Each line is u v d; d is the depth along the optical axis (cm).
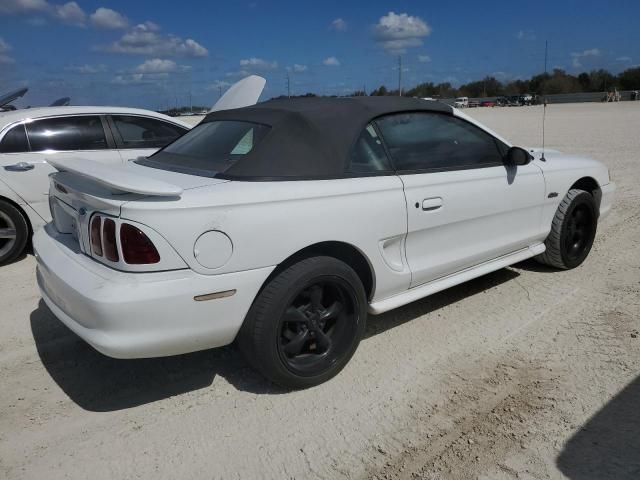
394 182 340
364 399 310
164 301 263
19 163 562
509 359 348
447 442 271
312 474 253
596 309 415
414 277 361
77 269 286
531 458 257
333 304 326
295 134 319
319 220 304
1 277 526
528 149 520
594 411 290
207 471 256
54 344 382
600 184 518
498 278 489
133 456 267
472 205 385
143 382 333
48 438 281
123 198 268
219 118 383
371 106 356
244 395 317
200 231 269
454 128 396
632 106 4641
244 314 289
